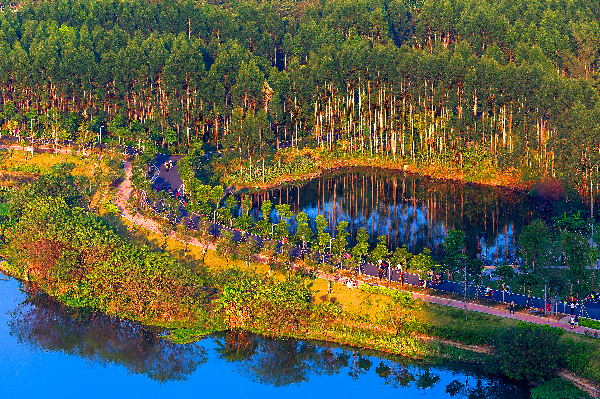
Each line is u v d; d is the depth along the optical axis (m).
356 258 199.12
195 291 184.25
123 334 182.25
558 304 179.88
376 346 170.12
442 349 166.38
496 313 175.12
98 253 192.12
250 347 174.88
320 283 189.38
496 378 160.00
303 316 175.50
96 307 190.00
